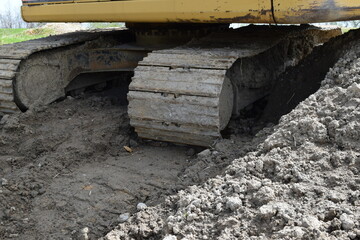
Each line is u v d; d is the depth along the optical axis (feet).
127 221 11.06
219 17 15.76
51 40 21.74
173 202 11.15
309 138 11.29
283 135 11.72
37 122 18.89
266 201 9.39
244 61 17.60
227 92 16.03
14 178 14.30
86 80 23.73
